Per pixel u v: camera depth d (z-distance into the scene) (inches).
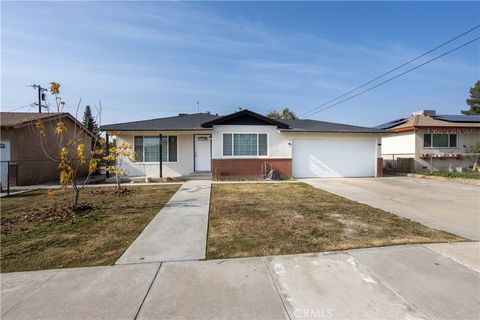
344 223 237.8
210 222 244.7
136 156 593.0
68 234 213.9
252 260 160.7
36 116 624.4
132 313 111.5
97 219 258.4
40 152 607.2
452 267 149.7
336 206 309.4
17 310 114.3
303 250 175.3
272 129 602.2
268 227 226.5
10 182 532.4
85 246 187.8
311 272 144.9
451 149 751.7
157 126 596.4
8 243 194.1
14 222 249.3
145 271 148.9
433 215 272.5
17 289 131.1
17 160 545.0
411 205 320.8
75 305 117.6
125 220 254.4
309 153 619.2
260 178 591.8
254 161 595.5
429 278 137.6
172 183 533.0
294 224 235.1
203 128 582.2
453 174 600.4
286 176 602.2
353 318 107.3
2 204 338.6
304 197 368.8
